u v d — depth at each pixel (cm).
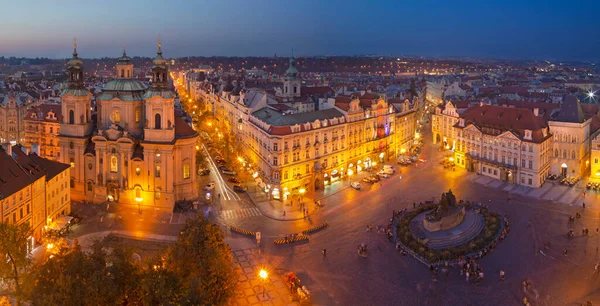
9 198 10212
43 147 19538
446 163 19350
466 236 11800
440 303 9019
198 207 14438
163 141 13825
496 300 9119
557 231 12425
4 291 8538
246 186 16588
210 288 7469
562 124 17150
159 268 7431
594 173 17225
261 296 9312
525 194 15638
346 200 15112
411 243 11231
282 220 13412
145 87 15162
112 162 14250
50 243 10981
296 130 15475
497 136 17375
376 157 19488
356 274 10169
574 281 9838
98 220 13162
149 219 13400
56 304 5956
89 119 14762
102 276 6469
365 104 19212
